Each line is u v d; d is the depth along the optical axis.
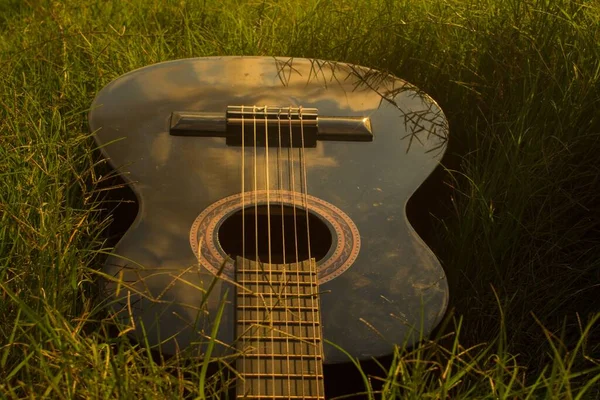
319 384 0.77
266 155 1.00
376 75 1.14
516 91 1.16
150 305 0.82
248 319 0.81
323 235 0.95
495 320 1.00
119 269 0.85
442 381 0.80
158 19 1.42
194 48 1.36
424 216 1.06
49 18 1.37
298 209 0.94
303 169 0.99
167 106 1.05
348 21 1.35
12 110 1.11
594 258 1.06
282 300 0.83
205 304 0.83
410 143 1.04
